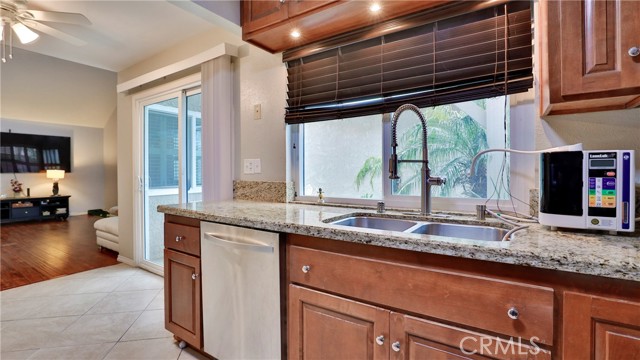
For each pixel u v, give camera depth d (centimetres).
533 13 131
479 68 142
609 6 89
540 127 130
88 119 735
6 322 207
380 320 101
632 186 94
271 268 129
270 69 212
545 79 111
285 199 204
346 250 109
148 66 302
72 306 233
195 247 161
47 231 550
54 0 203
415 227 133
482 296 85
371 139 183
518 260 79
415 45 158
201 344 159
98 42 268
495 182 147
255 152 221
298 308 121
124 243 342
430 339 93
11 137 643
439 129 162
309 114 193
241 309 140
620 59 88
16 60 503
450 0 143
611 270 70
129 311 225
